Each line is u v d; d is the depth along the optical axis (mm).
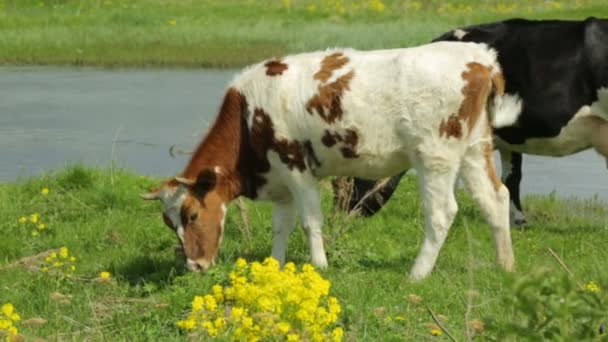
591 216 15211
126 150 19453
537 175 18625
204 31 31375
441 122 10484
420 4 37000
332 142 10789
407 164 10945
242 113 11055
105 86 25703
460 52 10625
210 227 10883
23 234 13039
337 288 10125
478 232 13219
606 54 12602
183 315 9391
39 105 23359
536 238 13094
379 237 12773
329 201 14422
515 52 13023
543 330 6344
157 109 22984
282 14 35219
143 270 11406
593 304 5637
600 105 12734
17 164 18359
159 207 14461
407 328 8891
